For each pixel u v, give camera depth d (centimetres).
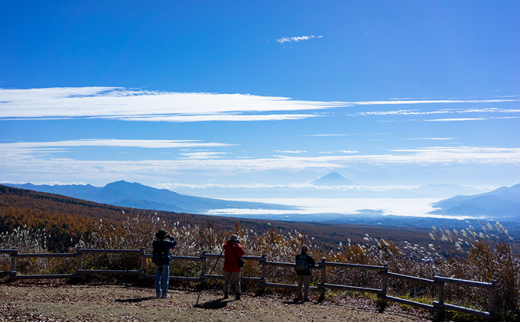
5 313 611
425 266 1114
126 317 625
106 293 859
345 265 922
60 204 5744
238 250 867
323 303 878
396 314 788
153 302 777
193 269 1083
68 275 986
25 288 884
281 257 1167
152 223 1261
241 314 712
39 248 1199
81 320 592
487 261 833
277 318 692
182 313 688
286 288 989
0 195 5431
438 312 772
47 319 588
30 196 6300
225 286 877
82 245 1155
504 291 771
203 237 1316
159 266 853
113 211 5756
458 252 1084
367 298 941
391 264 1163
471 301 836
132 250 1020
